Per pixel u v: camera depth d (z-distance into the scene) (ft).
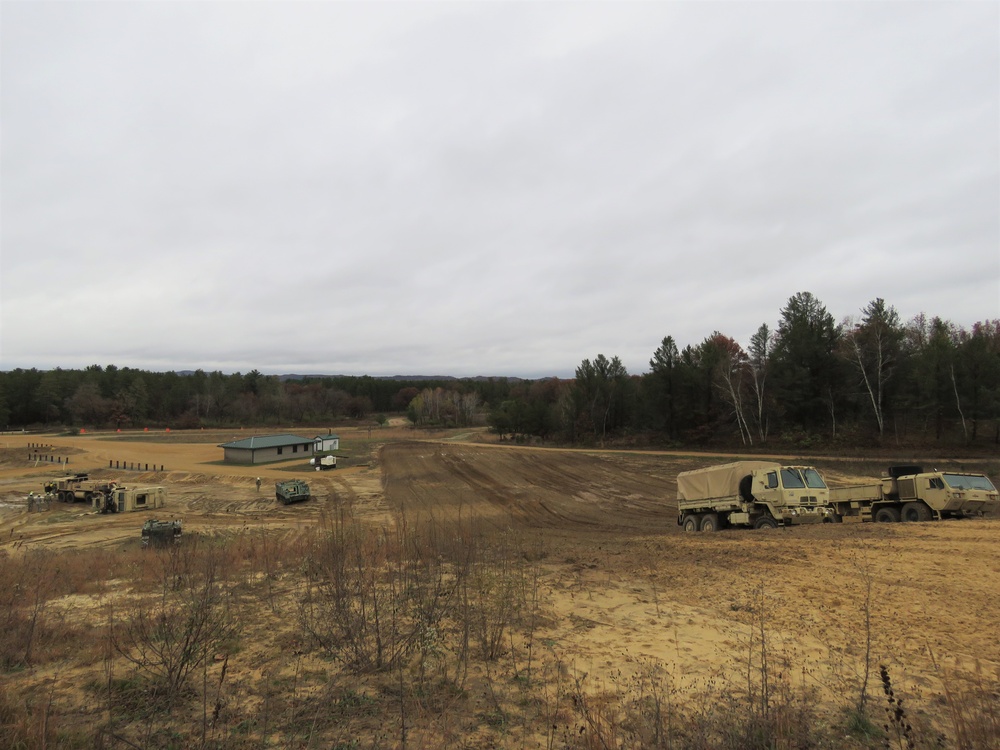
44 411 419.95
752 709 19.60
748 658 25.79
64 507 131.44
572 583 41.60
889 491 67.97
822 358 170.09
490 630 28.71
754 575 42.32
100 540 91.61
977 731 16.47
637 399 230.07
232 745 16.90
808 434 167.02
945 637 28.07
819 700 20.93
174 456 232.73
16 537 95.45
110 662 23.67
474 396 438.40
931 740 17.49
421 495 133.28
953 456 129.80
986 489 62.80
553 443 241.55
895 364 161.48
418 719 18.80
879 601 34.27
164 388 451.12
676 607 35.01
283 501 130.31
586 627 31.01
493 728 18.49
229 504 133.59
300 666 24.13
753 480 67.51
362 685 21.94
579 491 130.41
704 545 56.13
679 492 78.48
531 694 21.47
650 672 24.09
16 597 35.37
